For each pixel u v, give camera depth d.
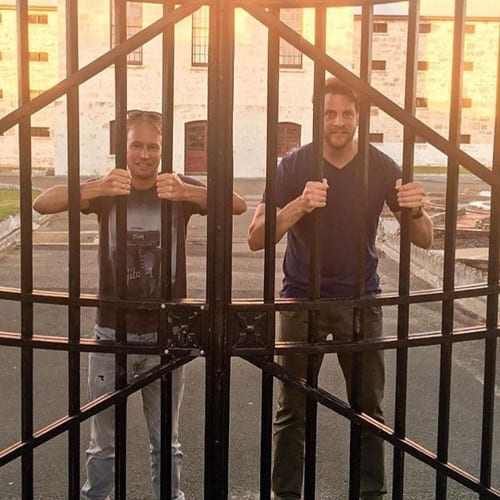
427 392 5.41
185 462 4.16
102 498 3.25
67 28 2.46
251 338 2.62
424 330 7.36
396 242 11.95
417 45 2.54
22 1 2.44
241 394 5.25
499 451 4.25
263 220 3.09
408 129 2.60
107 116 29.75
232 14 2.46
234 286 9.38
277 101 2.52
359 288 2.67
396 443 2.75
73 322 2.60
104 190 2.55
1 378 5.54
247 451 4.30
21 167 2.52
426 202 3.10
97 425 3.18
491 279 2.74
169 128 2.51
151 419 3.24
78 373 2.63
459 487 3.88
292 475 3.41
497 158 2.65
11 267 10.79
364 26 2.51
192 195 2.59
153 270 3.09
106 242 3.08
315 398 2.69
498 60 2.63
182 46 30.61
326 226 3.28
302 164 3.26
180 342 2.61
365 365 3.32
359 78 2.55
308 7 2.52
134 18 24.69
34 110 2.48
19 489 3.75
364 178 2.62
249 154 30.83
